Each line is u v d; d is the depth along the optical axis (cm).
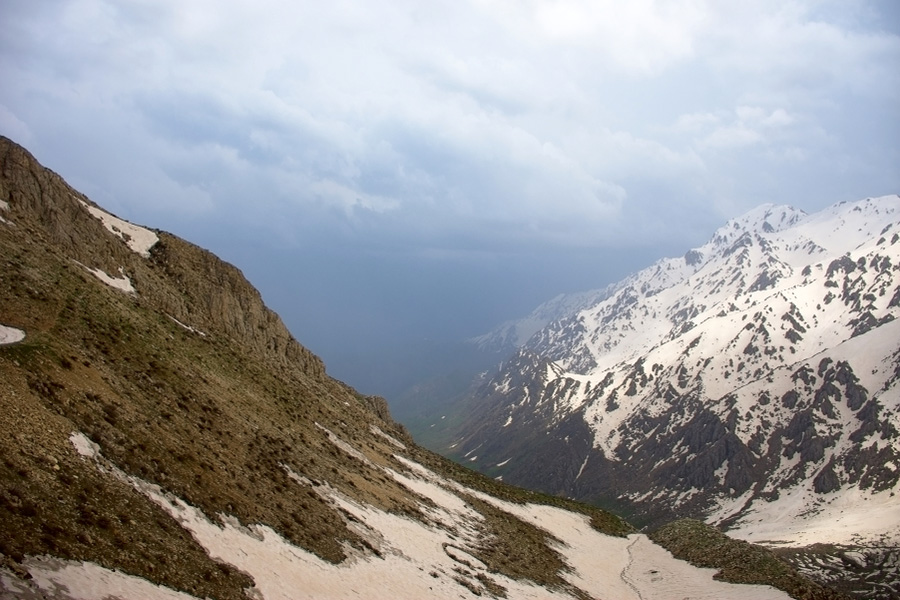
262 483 4700
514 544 7625
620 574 8750
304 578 3759
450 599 4697
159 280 8525
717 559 9081
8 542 2528
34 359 4025
